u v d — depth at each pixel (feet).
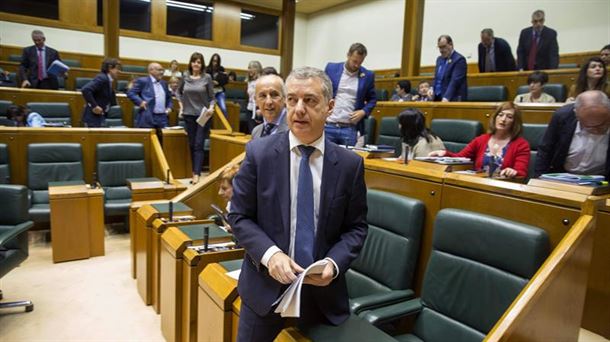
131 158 14.15
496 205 5.31
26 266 10.52
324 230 3.90
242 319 4.16
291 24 31.48
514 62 17.40
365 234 4.10
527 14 22.79
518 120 8.13
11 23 28.66
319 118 3.78
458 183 5.70
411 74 22.71
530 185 5.18
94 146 13.89
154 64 17.11
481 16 25.05
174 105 21.17
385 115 14.33
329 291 4.11
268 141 4.03
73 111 18.65
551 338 4.38
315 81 3.73
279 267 3.54
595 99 6.74
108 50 23.86
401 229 6.03
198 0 34.99
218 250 6.64
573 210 4.67
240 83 24.56
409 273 5.97
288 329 4.09
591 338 7.15
